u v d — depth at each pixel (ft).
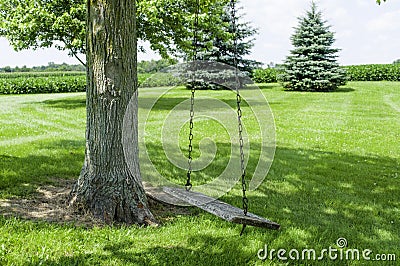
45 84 106.52
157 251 11.93
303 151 29.50
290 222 15.01
